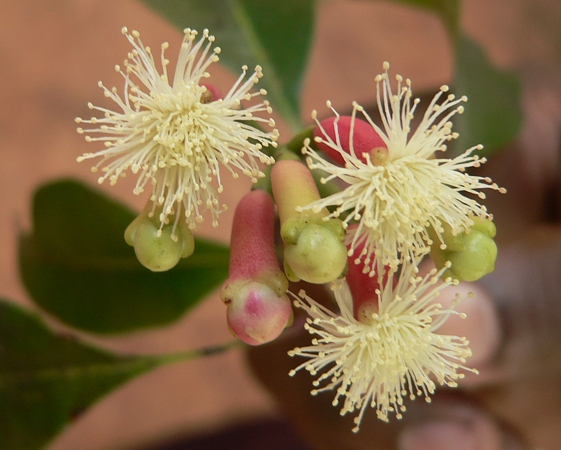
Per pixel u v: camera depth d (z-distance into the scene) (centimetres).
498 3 34
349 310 15
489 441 19
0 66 28
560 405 18
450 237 15
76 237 18
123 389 28
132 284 18
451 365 15
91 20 30
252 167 15
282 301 14
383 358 15
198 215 14
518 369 17
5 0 29
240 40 19
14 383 17
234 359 29
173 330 28
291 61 19
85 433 27
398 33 32
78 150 28
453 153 19
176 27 19
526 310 17
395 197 14
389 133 15
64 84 29
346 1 30
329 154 15
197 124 14
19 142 28
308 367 15
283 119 19
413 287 15
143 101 15
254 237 15
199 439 28
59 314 18
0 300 17
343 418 19
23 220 26
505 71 20
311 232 14
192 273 18
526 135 21
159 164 14
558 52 33
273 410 29
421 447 19
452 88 19
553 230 19
